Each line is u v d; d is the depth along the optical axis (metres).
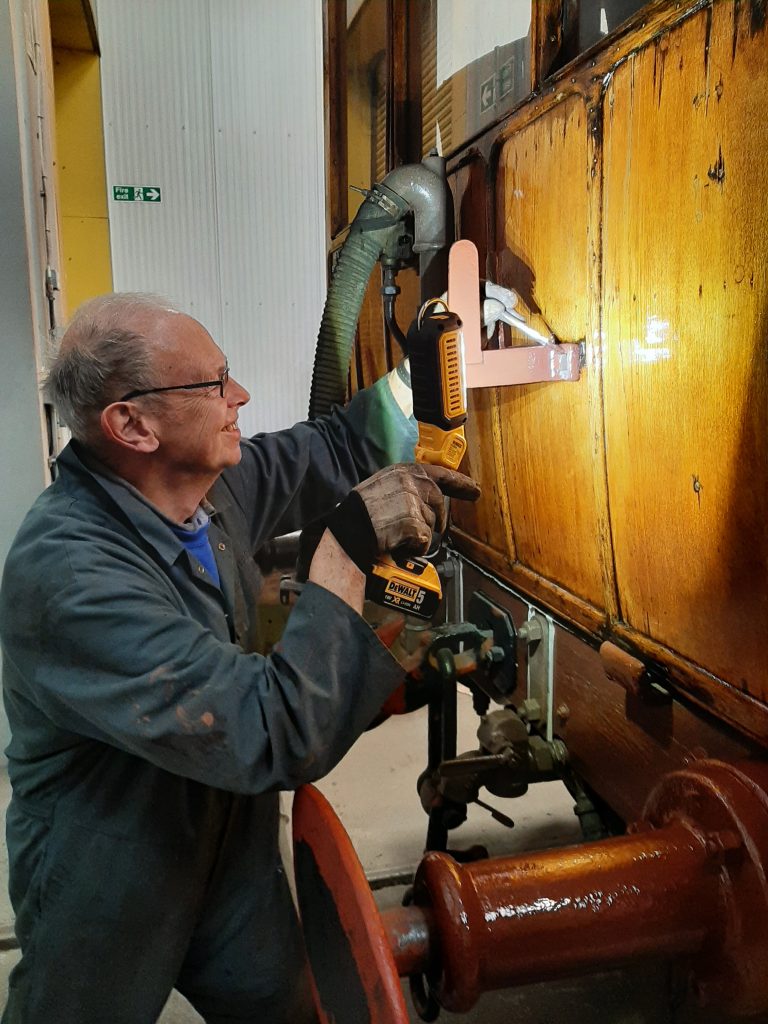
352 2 2.62
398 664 0.90
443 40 1.84
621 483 1.19
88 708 0.85
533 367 1.26
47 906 0.97
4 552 2.19
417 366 1.10
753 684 0.94
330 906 0.85
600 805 1.46
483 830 1.98
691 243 0.97
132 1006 0.99
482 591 1.86
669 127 0.99
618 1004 1.46
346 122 2.83
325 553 0.90
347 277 1.68
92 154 3.59
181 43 3.55
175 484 1.01
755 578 0.92
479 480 1.81
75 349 0.93
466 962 0.77
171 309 0.97
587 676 1.36
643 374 1.10
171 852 0.97
